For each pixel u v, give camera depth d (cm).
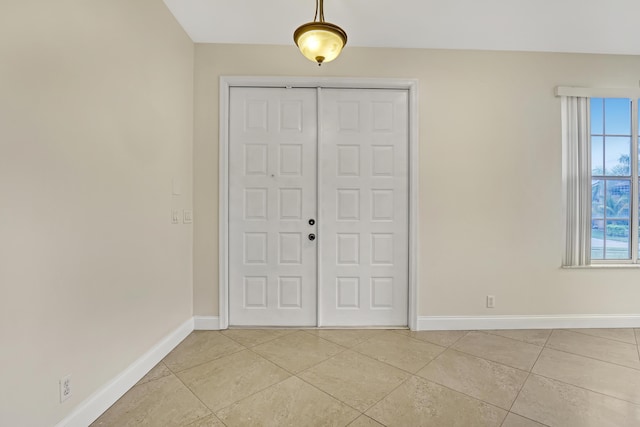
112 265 161
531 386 176
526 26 230
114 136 162
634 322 266
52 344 127
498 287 263
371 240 266
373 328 263
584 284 266
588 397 165
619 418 148
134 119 178
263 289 265
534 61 264
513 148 263
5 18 108
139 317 184
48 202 125
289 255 265
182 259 238
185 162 242
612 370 194
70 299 135
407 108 266
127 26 171
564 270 266
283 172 264
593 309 266
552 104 264
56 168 128
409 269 265
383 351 220
